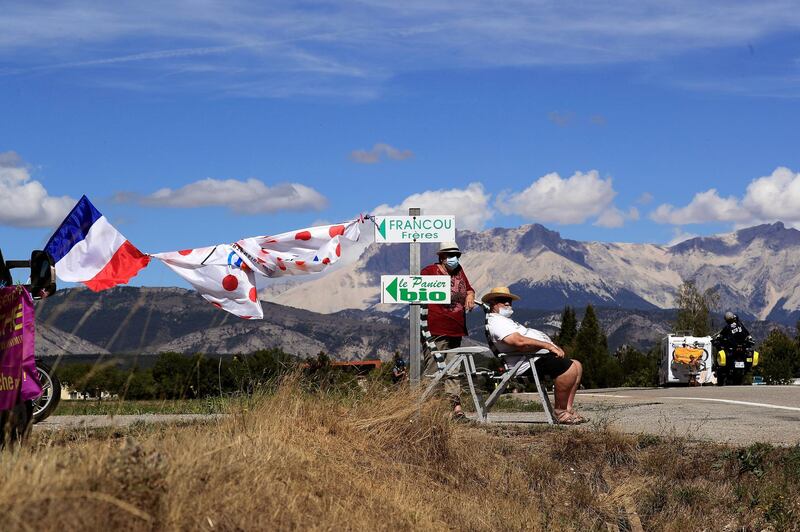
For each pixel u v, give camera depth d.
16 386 6.49
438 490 8.34
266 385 8.77
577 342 79.88
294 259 10.80
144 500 5.00
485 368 12.35
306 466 7.15
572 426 11.09
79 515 4.58
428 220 10.81
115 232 9.62
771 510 8.34
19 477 4.88
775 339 59.28
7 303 6.65
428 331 11.76
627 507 8.66
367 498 7.15
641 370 66.00
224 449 6.45
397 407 9.23
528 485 8.98
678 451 9.56
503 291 12.38
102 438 7.52
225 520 5.35
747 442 9.89
